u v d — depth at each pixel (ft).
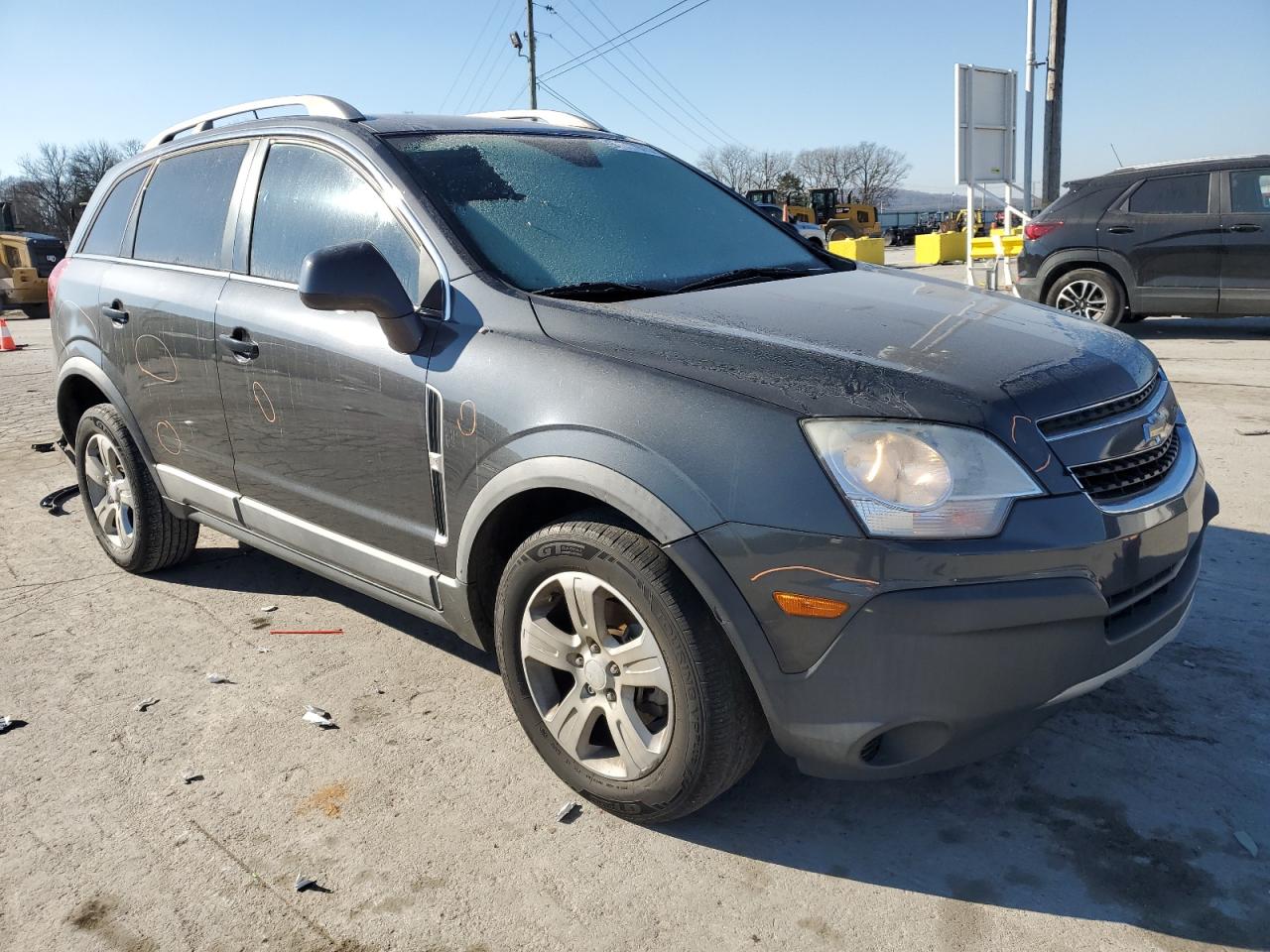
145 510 13.53
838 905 7.36
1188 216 30.30
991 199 47.75
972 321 8.79
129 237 13.50
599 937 7.11
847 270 11.42
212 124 13.05
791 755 7.44
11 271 67.51
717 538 7.09
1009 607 6.73
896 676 6.83
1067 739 9.32
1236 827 8.01
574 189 10.85
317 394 9.98
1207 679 10.21
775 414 7.12
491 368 8.44
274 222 11.05
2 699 10.78
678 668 7.45
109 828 8.47
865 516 6.77
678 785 7.73
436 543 9.19
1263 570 12.78
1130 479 7.61
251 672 11.25
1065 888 7.45
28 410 28.40
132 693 10.83
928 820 8.30
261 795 8.88
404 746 9.64
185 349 11.70
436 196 9.70
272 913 7.41
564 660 8.36
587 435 7.70
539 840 8.20
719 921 7.23
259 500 11.36
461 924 7.27
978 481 6.82
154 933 7.25
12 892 7.72
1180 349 30.14
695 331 8.07
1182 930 6.97
